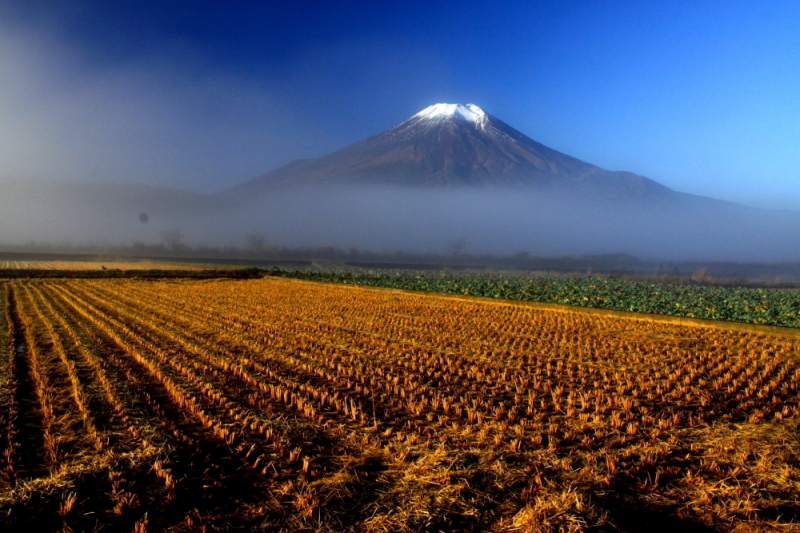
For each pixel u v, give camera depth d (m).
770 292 45.53
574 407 11.59
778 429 10.29
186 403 11.27
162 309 29.14
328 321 25.53
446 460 8.35
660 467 8.32
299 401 11.30
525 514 6.72
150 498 7.12
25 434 9.39
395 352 17.83
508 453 8.78
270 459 8.51
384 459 8.62
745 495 7.34
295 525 6.61
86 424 9.79
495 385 13.73
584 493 7.33
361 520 6.76
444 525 6.63
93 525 6.47
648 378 14.57
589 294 40.22
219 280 57.34
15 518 6.41
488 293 41.78
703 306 32.38
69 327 21.67
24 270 56.38
